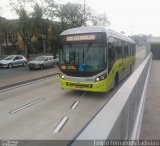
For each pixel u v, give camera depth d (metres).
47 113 8.42
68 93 12.02
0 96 11.45
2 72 24.30
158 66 25.89
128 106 3.71
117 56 12.98
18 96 11.46
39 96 11.43
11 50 54.22
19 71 25.28
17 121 7.51
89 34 10.70
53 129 6.77
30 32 43.88
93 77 10.51
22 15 39.47
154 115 6.63
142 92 7.98
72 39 11.05
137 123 4.73
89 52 10.66
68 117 7.94
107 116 2.59
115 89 12.57
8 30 45.59
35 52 55.34
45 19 42.03
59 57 11.45
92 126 2.24
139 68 8.72
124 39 15.71
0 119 7.72
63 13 44.56
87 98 10.84
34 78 17.48
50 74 20.38
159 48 41.72
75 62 10.91
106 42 10.43
